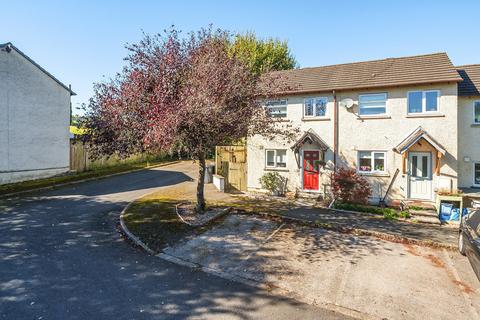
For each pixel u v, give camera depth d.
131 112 8.90
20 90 17.42
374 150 14.57
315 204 14.05
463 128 14.37
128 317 5.02
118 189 16.81
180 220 10.36
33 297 5.54
